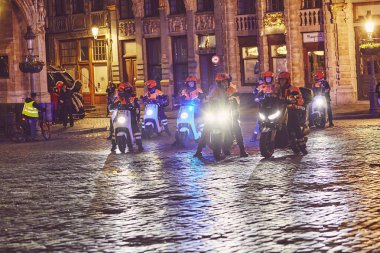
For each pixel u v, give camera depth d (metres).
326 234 12.97
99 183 20.64
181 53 66.44
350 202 16.00
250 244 12.48
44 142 37.47
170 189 19.02
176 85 67.00
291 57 59.03
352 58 57.38
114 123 29.11
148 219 15.08
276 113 24.61
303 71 59.44
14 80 50.69
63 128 45.94
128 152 29.31
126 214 15.73
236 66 62.34
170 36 66.44
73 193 18.97
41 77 51.19
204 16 64.06
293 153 26.16
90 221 15.09
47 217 15.71
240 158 25.30
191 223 14.49
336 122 41.38
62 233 13.98
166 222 14.70
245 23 61.84
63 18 72.81
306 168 21.95
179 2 66.06
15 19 50.44
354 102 57.31
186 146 30.77
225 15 62.25
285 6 59.03
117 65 70.06
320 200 16.39
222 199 17.12
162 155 27.64
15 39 50.47
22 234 14.02
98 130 44.34
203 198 17.38
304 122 25.55
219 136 25.06
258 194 17.61
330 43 57.38
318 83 37.75
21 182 21.48
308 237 12.80
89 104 72.12
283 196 17.17
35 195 18.88
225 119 25.27
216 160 25.11
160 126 36.25
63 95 47.56
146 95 36.34
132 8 68.31
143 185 19.92
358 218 14.23
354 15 57.31
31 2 50.22
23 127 38.53
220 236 13.21
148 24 67.56
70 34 72.50
